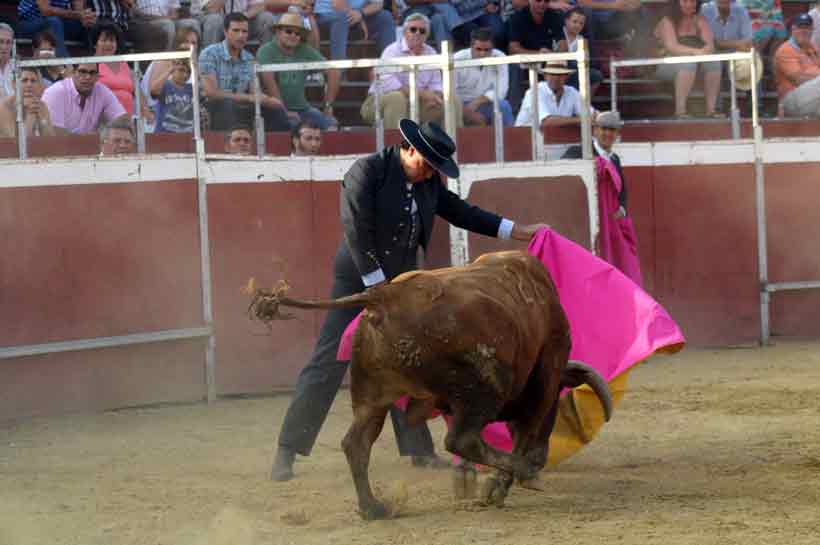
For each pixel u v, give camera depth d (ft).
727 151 75.41
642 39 101.76
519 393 34.09
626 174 74.49
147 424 52.65
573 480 38.47
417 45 82.38
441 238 62.03
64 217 56.24
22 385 55.21
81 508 35.63
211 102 76.38
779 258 77.05
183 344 59.16
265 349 61.52
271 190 61.36
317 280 62.59
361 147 78.84
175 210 58.80
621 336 39.50
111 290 57.31
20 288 55.26
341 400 57.82
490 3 93.25
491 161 78.79
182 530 32.78
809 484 36.73
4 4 86.79
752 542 29.48
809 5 111.14
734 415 50.67
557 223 62.85
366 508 33.09
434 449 42.75
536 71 65.51
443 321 30.89
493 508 34.40
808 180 77.15
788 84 99.35
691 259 75.46
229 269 60.49
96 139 71.46
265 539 31.45
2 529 33.14
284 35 78.28
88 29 81.76
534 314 33.86
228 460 43.62
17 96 65.00
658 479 38.27
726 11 100.48
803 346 74.28
